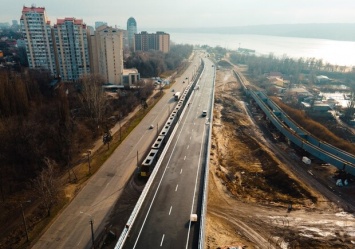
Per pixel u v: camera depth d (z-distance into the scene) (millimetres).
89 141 99250
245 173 84312
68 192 70062
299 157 93688
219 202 67875
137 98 149250
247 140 109438
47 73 150125
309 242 55938
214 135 111188
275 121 120688
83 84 135250
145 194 59938
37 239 55938
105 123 115312
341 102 171875
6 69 160750
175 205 57094
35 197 69938
